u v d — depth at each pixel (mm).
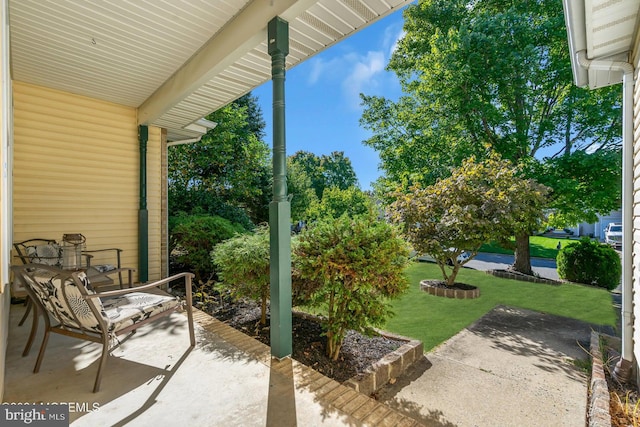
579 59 2947
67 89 4234
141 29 2871
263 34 2578
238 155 11531
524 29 7547
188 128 5582
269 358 2439
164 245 5449
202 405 1820
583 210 7609
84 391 1945
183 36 2998
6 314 2432
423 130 9398
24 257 3514
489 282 7359
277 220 2420
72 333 2135
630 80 2895
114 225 4773
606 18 2451
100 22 2762
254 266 3270
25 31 2873
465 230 6152
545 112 8289
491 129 8547
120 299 2514
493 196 6148
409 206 6871
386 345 3367
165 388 1993
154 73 3777
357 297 2902
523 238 8344
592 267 6996
